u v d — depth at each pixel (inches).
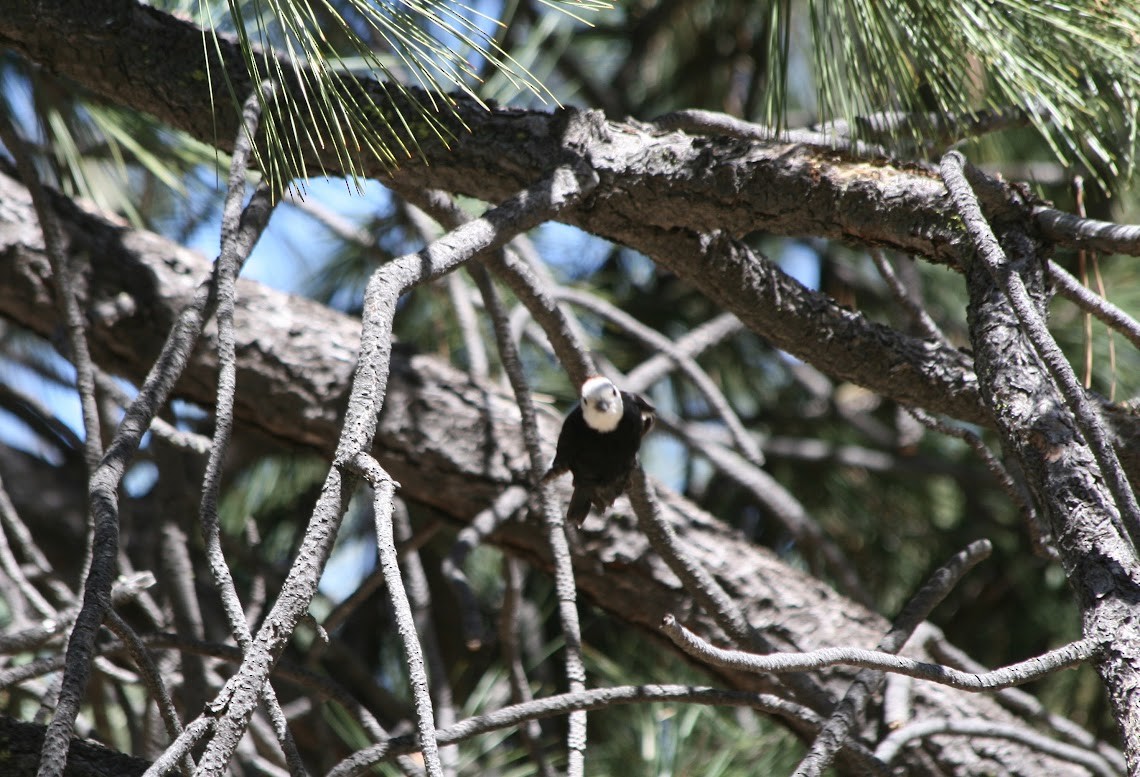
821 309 417.4
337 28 421.1
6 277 423.8
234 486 450.6
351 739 431.2
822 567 451.5
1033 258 410.0
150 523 438.3
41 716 411.5
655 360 432.1
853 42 410.9
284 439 426.0
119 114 428.8
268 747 423.2
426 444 425.1
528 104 445.4
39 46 413.7
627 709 435.8
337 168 415.2
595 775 433.4
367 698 448.5
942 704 423.8
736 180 413.1
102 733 427.8
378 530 398.3
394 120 414.0
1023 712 425.7
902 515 453.7
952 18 410.0
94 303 423.5
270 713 401.7
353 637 452.8
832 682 423.5
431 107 414.3
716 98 456.1
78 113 429.7
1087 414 401.4
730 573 425.7
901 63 410.9
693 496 454.9
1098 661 401.1
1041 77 409.7
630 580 425.4
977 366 407.8
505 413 426.6
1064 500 403.5
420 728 397.1
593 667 439.8
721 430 454.3
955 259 411.8
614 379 442.6
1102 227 409.1
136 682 419.8
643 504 417.4
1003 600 450.0
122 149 433.1
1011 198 410.3
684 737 430.9
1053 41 411.2
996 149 427.2
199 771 397.1
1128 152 414.3
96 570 400.5
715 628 425.4
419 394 425.7
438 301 443.5
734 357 455.8
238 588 445.1
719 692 409.7
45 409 431.5
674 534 417.4
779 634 425.1
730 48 456.8
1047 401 405.4
